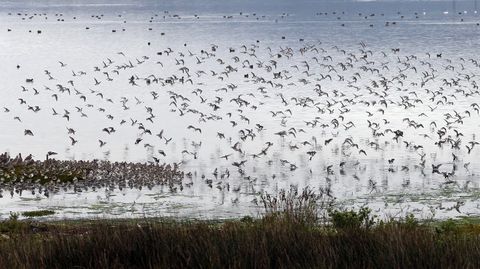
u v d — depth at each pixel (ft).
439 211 152.66
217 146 245.86
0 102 351.87
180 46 609.01
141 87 394.93
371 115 297.33
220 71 450.30
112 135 269.23
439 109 319.06
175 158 224.74
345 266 60.64
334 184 184.65
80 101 356.79
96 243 66.44
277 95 358.43
